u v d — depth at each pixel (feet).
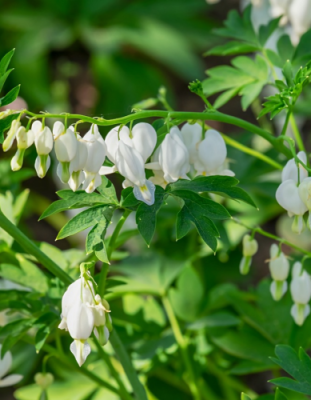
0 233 2.69
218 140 2.45
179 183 2.39
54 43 5.52
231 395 2.95
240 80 2.69
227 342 2.78
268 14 3.03
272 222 4.50
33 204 4.70
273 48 3.09
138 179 2.34
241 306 2.79
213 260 3.28
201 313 2.89
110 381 2.85
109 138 2.37
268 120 4.27
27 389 2.88
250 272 3.31
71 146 2.31
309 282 2.52
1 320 2.66
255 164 3.03
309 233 4.15
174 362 2.92
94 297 2.32
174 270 2.94
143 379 2.86
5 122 2.36
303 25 2.79
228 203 3.16
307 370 2.43
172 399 2.93
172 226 3.05
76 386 2.87
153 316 2.87
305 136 4.62
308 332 2.73
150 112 2.38
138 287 2.92
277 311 2.78
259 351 2.76
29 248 2.45
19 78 5.36
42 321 2.54
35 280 2.62
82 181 2.37
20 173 2.90
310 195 2.38
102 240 2.38
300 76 2.47
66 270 2.66
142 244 3.47
